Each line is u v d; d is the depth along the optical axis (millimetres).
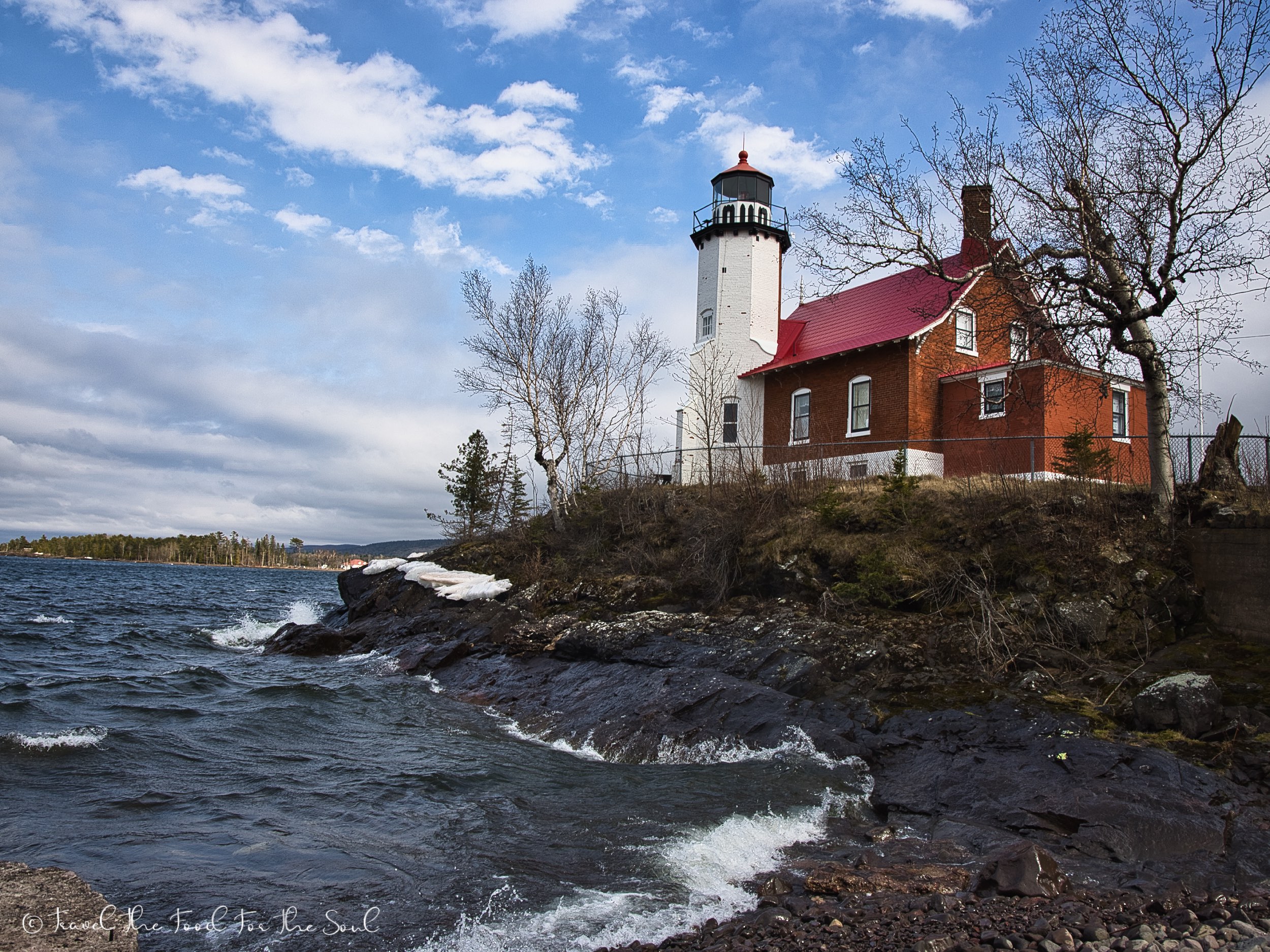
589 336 30125
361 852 8047
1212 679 10844
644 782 10891
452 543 30984
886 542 17484
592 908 6832
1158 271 14555
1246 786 9070
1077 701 11578
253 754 11555
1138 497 15500
